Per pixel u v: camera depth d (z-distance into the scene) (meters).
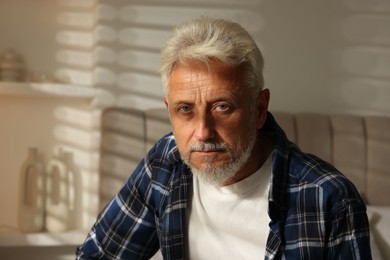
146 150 2.40
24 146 2.51
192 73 0.95
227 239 1.12
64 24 2.54
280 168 1.07
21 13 2.50
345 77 2.68
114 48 2.46
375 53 2.69
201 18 1.01
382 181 2.55
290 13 2.63
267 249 1.04
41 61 2.53
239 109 0.97
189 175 1.18
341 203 1.01
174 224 1.16
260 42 2.62
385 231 1.98
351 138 2.55
